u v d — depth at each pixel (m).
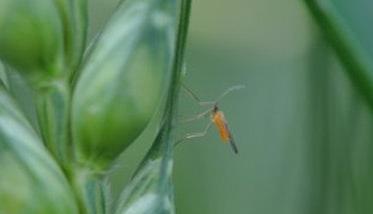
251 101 0.13
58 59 0.06
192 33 0.13
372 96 0.07
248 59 0.13
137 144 0.11
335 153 0.09
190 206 0.12
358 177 0.09
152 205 0.07
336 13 0.07
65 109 0.07
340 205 0.09
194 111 0.12
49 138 0.07
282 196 0.11
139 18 0.06
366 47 0.07
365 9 0.07
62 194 0.06
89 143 0.06
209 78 0.13
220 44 0.13
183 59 0.06
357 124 0.09
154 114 0.06
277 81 0.12
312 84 0.09
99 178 0.07
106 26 0.06
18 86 0.07
